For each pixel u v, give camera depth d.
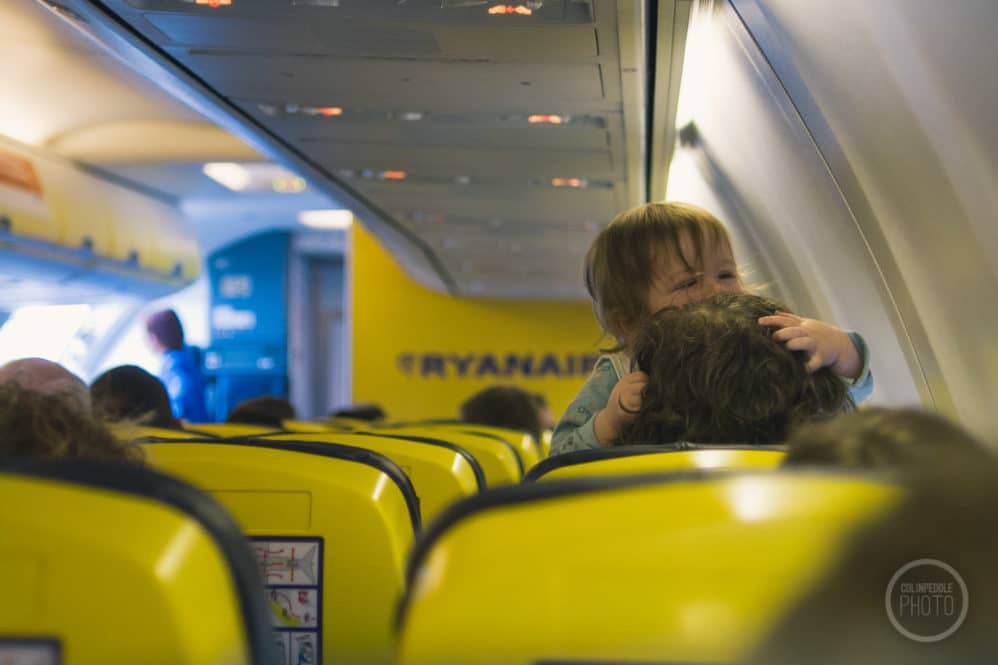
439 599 0.90
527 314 18.92
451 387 18.88
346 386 27.64
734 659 0.88
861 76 4.34
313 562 1.96
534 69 5.63
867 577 0.89
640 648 0.89
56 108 12.82
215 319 24.14
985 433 4.64
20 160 12.45
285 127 7.15
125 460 1.68
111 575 0.97
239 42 5.35
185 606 0.98
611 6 4.59
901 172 4.50
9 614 0.98
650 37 5.16
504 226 11.49
